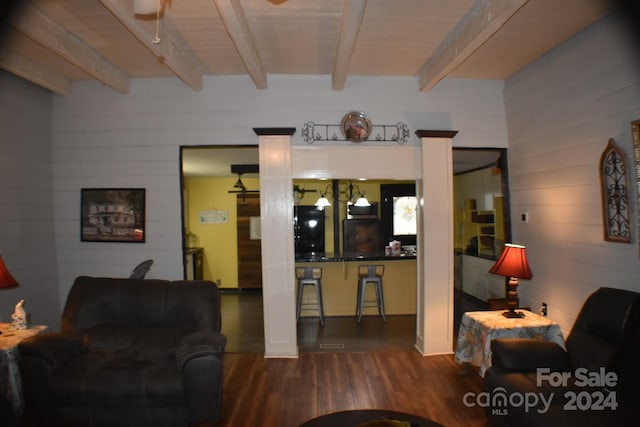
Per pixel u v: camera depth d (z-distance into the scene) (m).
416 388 3.00
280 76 3.85
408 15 2.68
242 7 2.55
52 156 3.89
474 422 2.51
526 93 3.63
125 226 3.88
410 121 3.90
